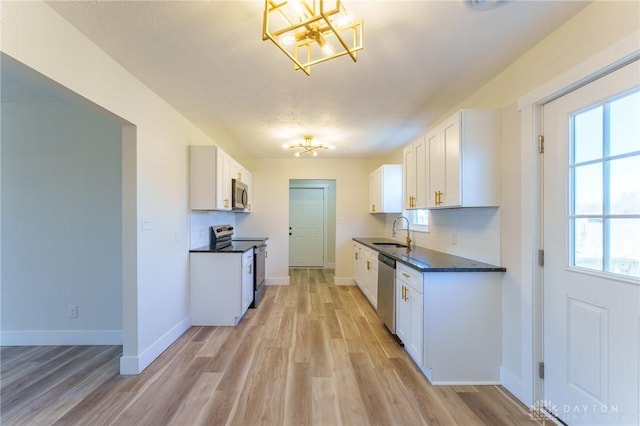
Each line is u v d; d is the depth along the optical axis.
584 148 1.53
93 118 2.77
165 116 2.67
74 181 2.77
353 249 5.33
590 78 1.44
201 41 1.75
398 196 4.41
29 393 1.97
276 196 5.32
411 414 1.77
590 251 1.51
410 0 1.39
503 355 2.09
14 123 2.75
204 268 3.27
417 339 2.23
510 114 2.00
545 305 1.77
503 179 2.07
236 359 2.46
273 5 1.27
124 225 2.24
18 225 2.75
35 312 2.76
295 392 1.99
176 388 2.03
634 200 1.30
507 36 1.69
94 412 1.77
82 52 1.69
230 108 2.83
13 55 1.31
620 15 1.29
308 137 3.80
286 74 2.14
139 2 1.43
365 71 2.09
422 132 3.60
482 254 2.33
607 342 1.40
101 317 2.79
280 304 4.10
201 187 3.23
